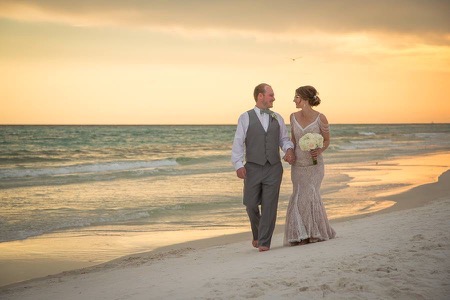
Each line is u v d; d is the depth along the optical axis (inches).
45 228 423.5
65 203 557.6
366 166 979.9
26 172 876.6
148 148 1845.5
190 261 273.6
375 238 243.1
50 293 229.9
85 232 408.2
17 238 387.9
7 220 458.3
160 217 469.1
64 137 2256.4
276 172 254.8
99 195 618.5
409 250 196.4
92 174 885.2
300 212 258.2
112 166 1036.5
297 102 255.6
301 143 245.8
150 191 652.1
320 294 150.4
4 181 778.8
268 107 257.0
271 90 254.8
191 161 1222.3
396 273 163.8
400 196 546.6
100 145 1935.3
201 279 198.1
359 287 151.3
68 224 439.5
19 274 291.6
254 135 252.4
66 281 260.5
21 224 440.1
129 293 196.2
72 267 306.8
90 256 332.5
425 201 502.0
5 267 307.1
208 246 344.8
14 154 1446.9
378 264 177.9
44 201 572.7
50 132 2785.4
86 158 1358.3
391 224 297.1
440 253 187.5
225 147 1964.8
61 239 384.2
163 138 2501.2
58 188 692.1
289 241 260.7
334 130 4392.2
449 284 150.9
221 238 374.3
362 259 189.3
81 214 488.4
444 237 219.9
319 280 166.1
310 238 257.9
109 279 248.1
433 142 2178.9
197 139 2490.2
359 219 373.7
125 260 311.4
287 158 252.8
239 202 552.7
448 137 2930.6
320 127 253.9
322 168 259.0
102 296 200.4
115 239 380.8
